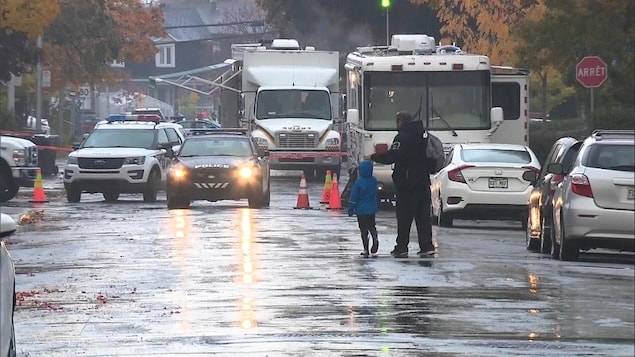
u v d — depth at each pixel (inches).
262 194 4301.2
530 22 4517.7
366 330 1759.4
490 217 3624.5
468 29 5920.3
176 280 2308.1
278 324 1809.8
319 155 5861.2
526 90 4522.6
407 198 2738.7
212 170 4224.9
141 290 2178.9
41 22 6028.5
